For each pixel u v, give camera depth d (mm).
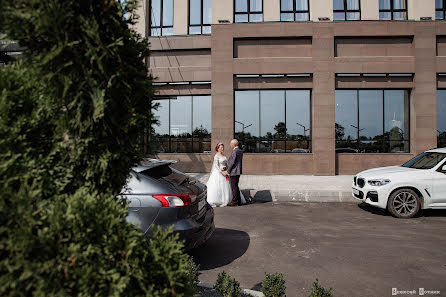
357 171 14422
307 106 14836
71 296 1624
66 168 1981
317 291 2656
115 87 1948
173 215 3785
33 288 1658
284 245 5109
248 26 14625
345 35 14375
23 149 1870
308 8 15055
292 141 14852
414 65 14273
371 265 4215
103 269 1680
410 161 8227
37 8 1788
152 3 15734
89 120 1895
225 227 6285
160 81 15242
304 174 14484
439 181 7133
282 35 14508
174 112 15531
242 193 9602
